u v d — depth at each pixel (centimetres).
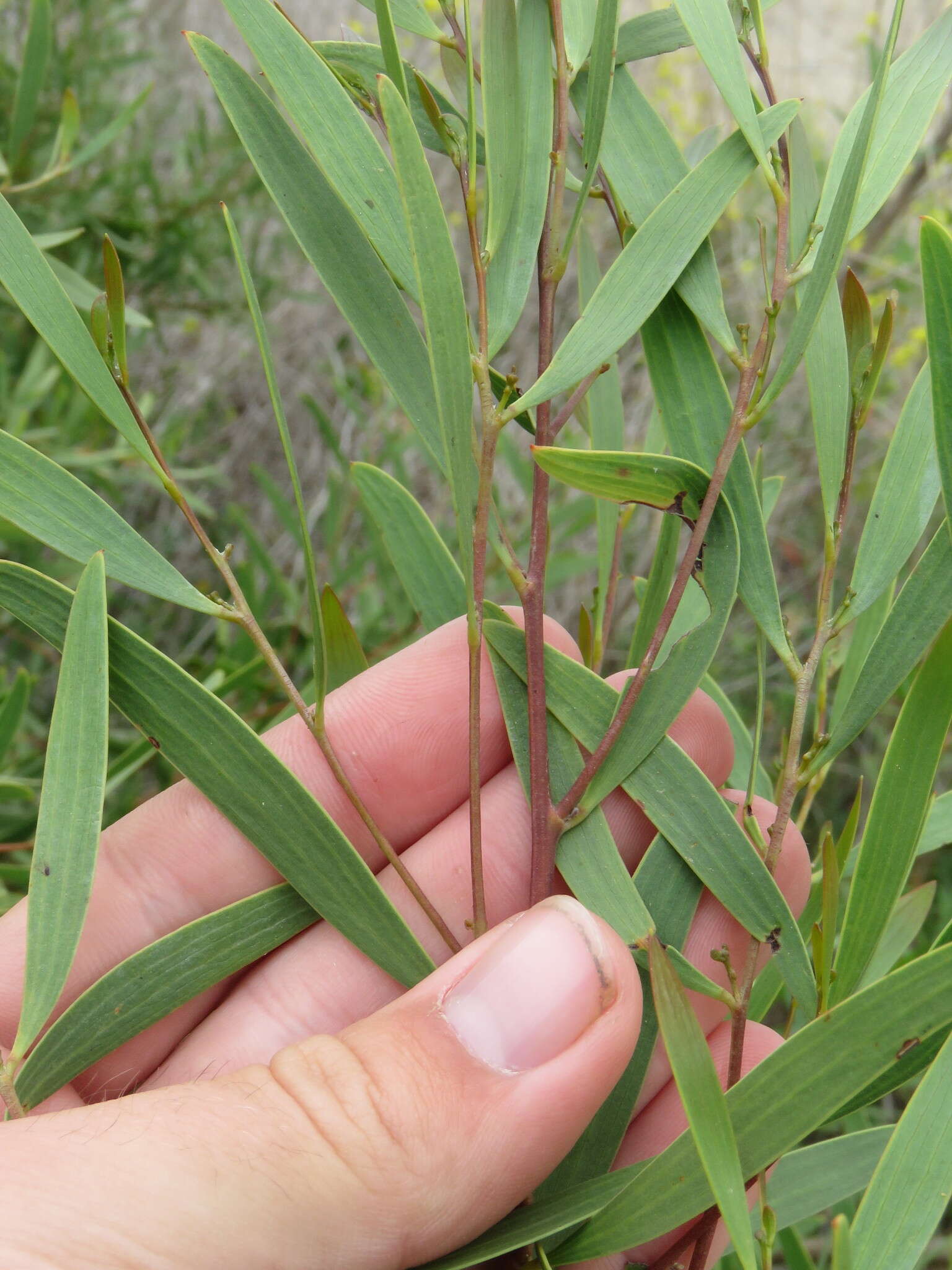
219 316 41
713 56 12
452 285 10
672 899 13
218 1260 12
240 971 18
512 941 13
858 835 25
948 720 11
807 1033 10
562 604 47
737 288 47
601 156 13
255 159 12
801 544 45
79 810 12
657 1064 17
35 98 22
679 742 16
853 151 11
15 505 12
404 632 27
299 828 13
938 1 47
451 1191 13
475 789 13
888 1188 10
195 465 47
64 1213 12
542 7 13
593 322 12
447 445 11
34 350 28
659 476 12
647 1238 11
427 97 12
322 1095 13
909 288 37
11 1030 17
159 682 13
